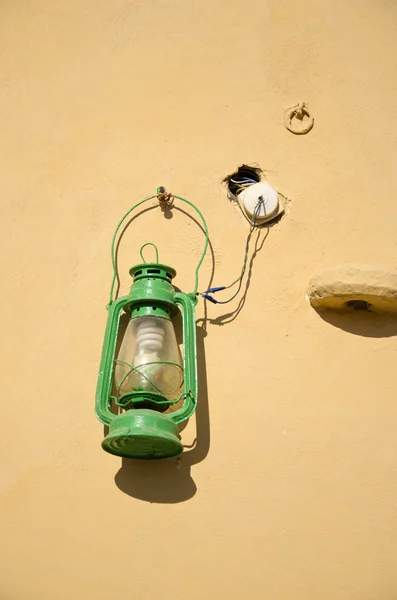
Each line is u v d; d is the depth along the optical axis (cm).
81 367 214
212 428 205
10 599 188
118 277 226
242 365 213
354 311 224
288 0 265
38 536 193
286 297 224
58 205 238
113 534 193
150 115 250
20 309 223
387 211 239
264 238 233
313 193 240
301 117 251
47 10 265
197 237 232
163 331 197
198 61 258
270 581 188
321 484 199
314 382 212
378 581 189
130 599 187
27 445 204
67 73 257
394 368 216
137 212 236
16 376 214
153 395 187
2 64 260
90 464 201
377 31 265
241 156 244
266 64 258
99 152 245
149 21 264
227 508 196
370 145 249
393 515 196
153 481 199
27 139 248
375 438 205
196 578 188
